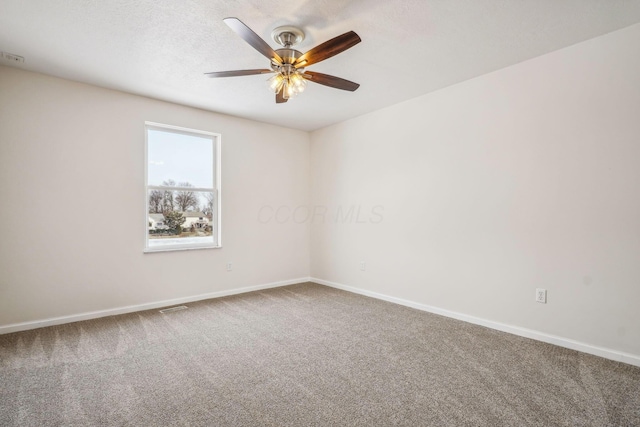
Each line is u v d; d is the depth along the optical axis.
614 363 2.33
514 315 2.92
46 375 2.15
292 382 2.08
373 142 4.23
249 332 2.95
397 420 1.70
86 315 3.27
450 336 2.86
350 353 2.51
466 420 1.69
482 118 3.13
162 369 2.24
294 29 2.33
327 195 4.94
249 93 3.54
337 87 2.62
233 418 1.71
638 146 2.28
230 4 2.04
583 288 2.53
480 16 2.17
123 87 3.37
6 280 2.89
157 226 3.84
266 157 4.74
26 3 2.01
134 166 3.57
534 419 1.70
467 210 3.26
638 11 2.12
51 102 3.09
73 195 3.21
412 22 2.24
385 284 4.09
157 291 3.74
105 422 1.67
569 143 2.59
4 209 2.88
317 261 5.13
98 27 2.29
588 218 2.50
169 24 2.26
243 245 4.49
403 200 3.87
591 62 2.47
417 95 3.66
